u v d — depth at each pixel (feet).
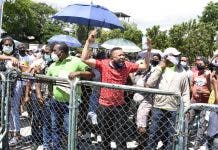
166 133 15.37
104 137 16.11
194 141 13.79
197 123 13.75
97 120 16.05
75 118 15.21
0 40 21.44
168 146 14.40
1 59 18.62
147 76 19.53
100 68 17.28
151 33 123.03
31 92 17.90
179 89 19.12
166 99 17.02
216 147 14.15
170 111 16.97
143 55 35.27
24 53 27.22
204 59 23.81
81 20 26.37
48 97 17.15
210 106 12.98
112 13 25.13
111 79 17.04
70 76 16.56
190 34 122.42
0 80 17.11
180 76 19.15
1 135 16.94
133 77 20.04
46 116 17.34
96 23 25.93
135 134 16.15
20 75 17.06
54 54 17.88
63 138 16.74
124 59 17.17
